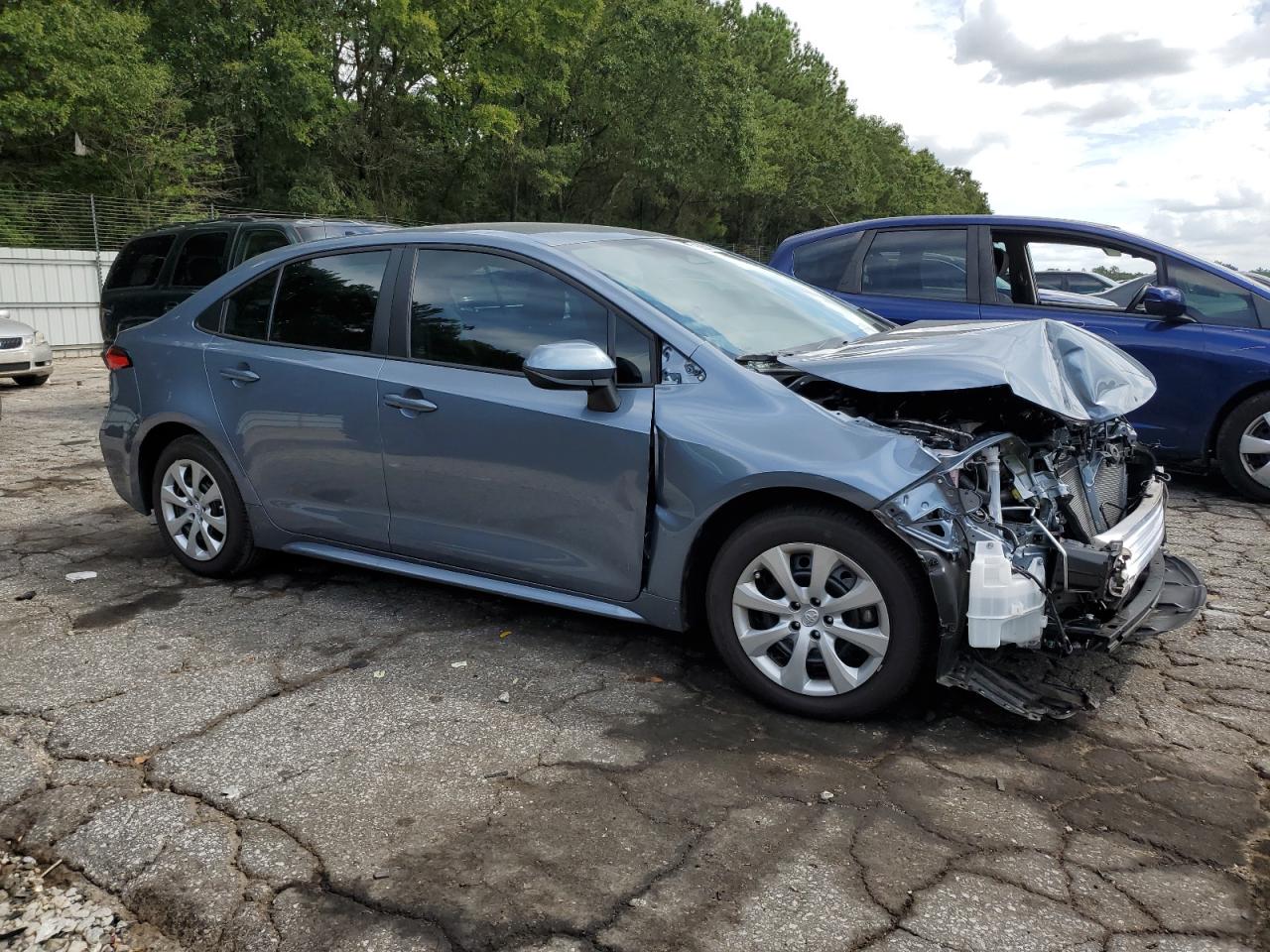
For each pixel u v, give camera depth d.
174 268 9.41
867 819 2.63
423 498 3.87
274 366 4.23
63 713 3.29
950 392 3.27
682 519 3.29
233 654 3.79
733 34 56.47
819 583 3.10
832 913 2.25
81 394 12.13
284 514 4.33
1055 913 2.25
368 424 3.95
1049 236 6.64
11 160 25.39
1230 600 4.41
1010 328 3.51
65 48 22.23
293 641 3.93
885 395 3.34
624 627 4.05
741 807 2.69
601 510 3.45
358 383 3.96
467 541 3.81
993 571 2.87
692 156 39.19
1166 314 6.21
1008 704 2.92
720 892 2.33
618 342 3.48
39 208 19.88
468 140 34.31
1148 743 3.06
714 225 51.19
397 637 3.96
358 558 4.19
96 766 2.95
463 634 3.99
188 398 4.52
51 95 22.78
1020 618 2.90
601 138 40.94
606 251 3.89
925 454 2.96
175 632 4.02
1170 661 3.70
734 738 3.09
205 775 2.88
